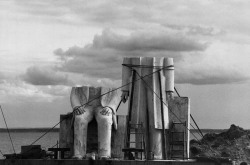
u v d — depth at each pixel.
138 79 37.88
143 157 37.97
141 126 37.88
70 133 38.31
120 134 37.88
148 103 37.84
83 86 37.69
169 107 39.03
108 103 37.56
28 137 194.62
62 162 35.09
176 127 38.75
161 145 37.97
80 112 37.19
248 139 52.03
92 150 38.00
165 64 37.94
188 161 35.09
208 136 53.31
